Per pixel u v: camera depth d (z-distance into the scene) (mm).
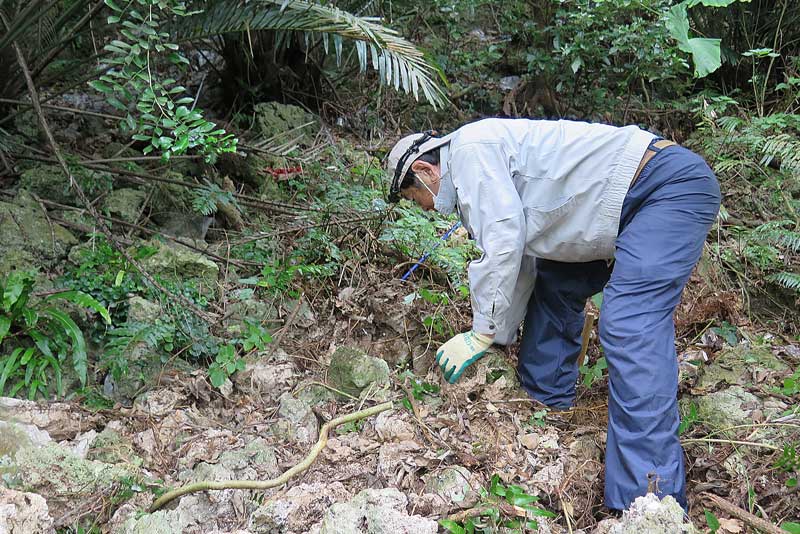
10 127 4074
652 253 2461
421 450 2568
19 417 2514
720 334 3590
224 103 5285
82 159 3945
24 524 1942
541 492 2436
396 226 3803
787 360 3438
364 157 4906
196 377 2920
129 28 2893
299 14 3498
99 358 2971
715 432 2725
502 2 6234
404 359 3252
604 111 5676
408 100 5750
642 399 2340
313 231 3764
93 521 2209
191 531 2201
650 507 1977
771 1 5746
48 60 3865
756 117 5359
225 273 3561
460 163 2625
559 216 2656
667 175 2521
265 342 3139
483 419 2811
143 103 2834
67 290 3064
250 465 2436
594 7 5160
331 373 2992
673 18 4574
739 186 4820
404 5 5844
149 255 3258
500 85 6102
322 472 2453
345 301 3480
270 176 4328
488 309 2699
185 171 4254
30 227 3299
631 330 2396
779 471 2539
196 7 3523
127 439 2578
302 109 5164
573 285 2961
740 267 4176
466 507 2289
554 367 3047
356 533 1995
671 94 5984
